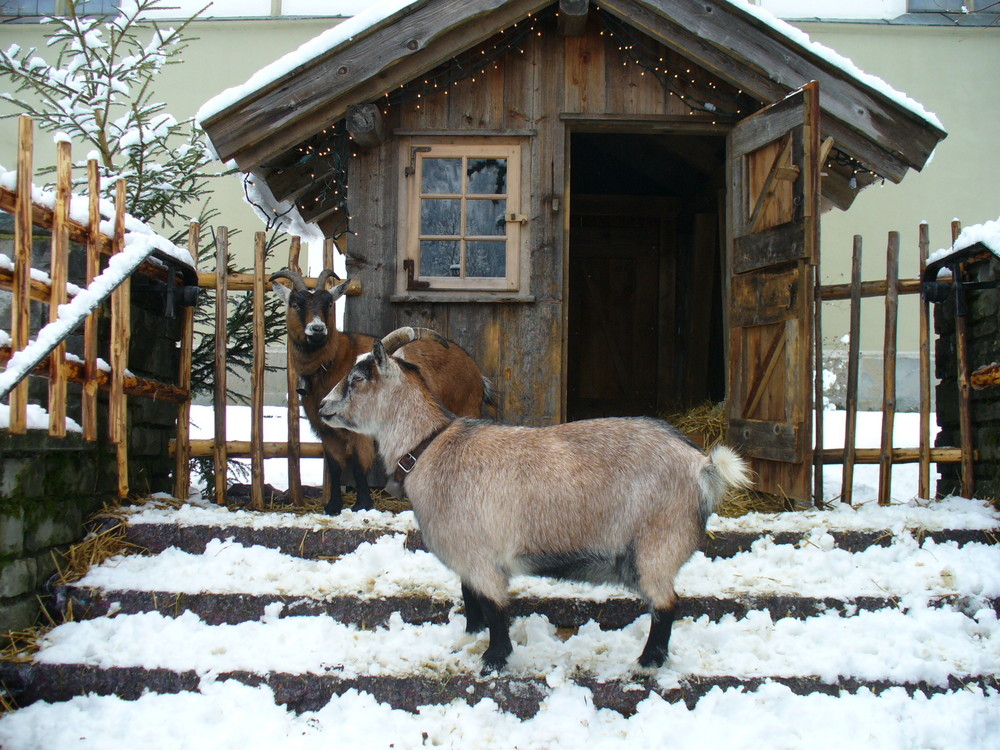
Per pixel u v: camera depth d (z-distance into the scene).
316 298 4.89
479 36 5.36
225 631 3.61
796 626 3.63
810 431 4.70
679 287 9.24
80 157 11.13
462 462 3.34
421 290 5.66
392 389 3.57
